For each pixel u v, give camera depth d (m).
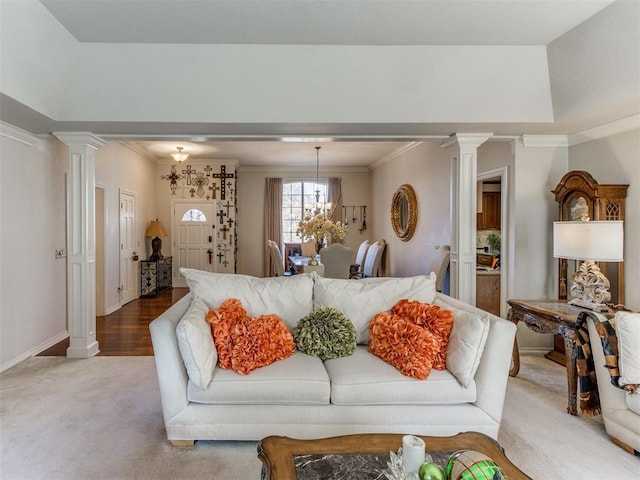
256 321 2.30
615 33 2.45
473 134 3.77
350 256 5.23
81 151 3.71
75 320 3.68
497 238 5.49
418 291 2.63
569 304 3.06
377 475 1.27
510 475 1.28
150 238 7.32
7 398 2.78
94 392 2.88
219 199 7.92
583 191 3.27
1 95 2.62
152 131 3.66
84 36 2.78
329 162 8.17
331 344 2.33
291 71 3.06
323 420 2.09
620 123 3.20
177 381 2.10
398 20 2.61
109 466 1.98
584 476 1.92
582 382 2.42
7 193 3.40
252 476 1.91
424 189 5.62
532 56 3.00
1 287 3.33
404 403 2.10
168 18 2.58
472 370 2.09
